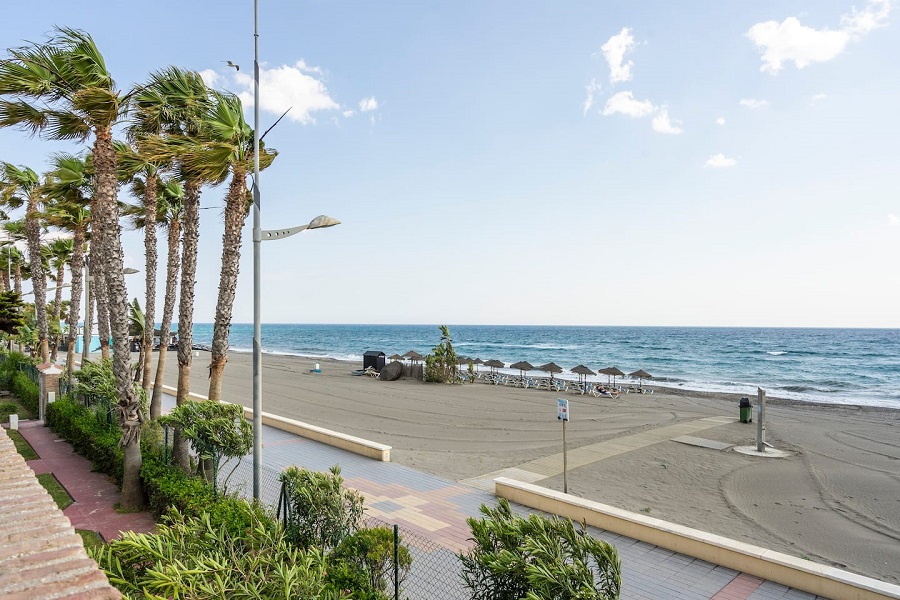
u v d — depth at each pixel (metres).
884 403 35.47
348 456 16.53
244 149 12.50
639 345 102.88
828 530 11.74
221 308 12.45
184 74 12.92
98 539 9.78
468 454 17.92
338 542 7.84
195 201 14.40
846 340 111.19
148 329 16.75
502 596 5.75
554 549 5.62
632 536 10.35
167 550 5.45
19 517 5.12
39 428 19.20
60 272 35.78
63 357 52.28
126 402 11.48
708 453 18.44
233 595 5.00
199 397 25.22
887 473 16.28
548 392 35.12
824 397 38.75
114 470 13.09
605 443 19.86
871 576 9.57
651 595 8.19
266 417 21.12
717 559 9.26
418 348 110.06
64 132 11.57
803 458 18.02
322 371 49.19
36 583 3.92
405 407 28.08
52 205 22.44
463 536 10.30
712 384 46.91
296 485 8.36
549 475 15.37
